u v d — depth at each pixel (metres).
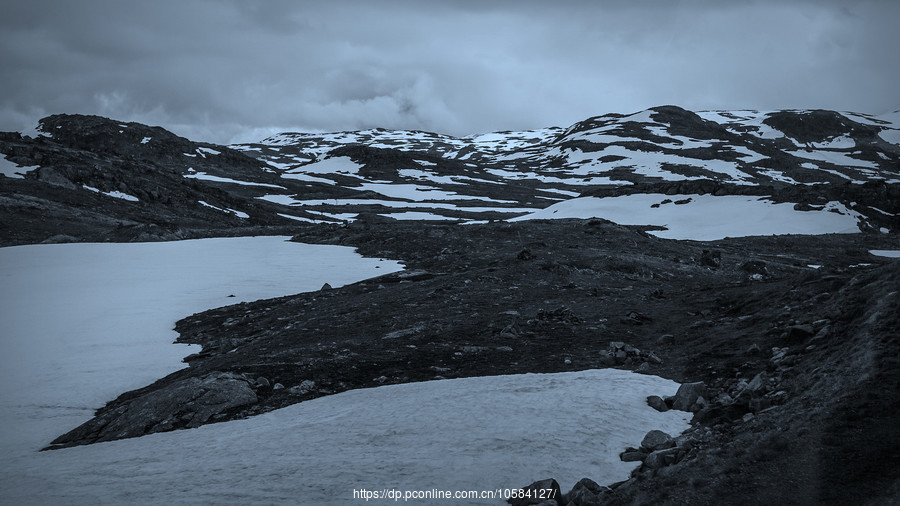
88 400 36.19
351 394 31.36
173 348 46.38
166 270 75.31
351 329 44.91
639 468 20.41
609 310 46.81
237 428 27.98
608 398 27.59
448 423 25.38
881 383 19.41
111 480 22.17
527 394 28.72
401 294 55.75
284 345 41.91
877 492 14.48
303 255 84.50
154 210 139.75
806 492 15.30
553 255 68.81
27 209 115.56
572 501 18.16
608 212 132.00
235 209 162.12
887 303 25.31
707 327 38.06
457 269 68.19
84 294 63.50
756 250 85.44
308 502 18.80
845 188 121.50
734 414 23.47
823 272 40.06
